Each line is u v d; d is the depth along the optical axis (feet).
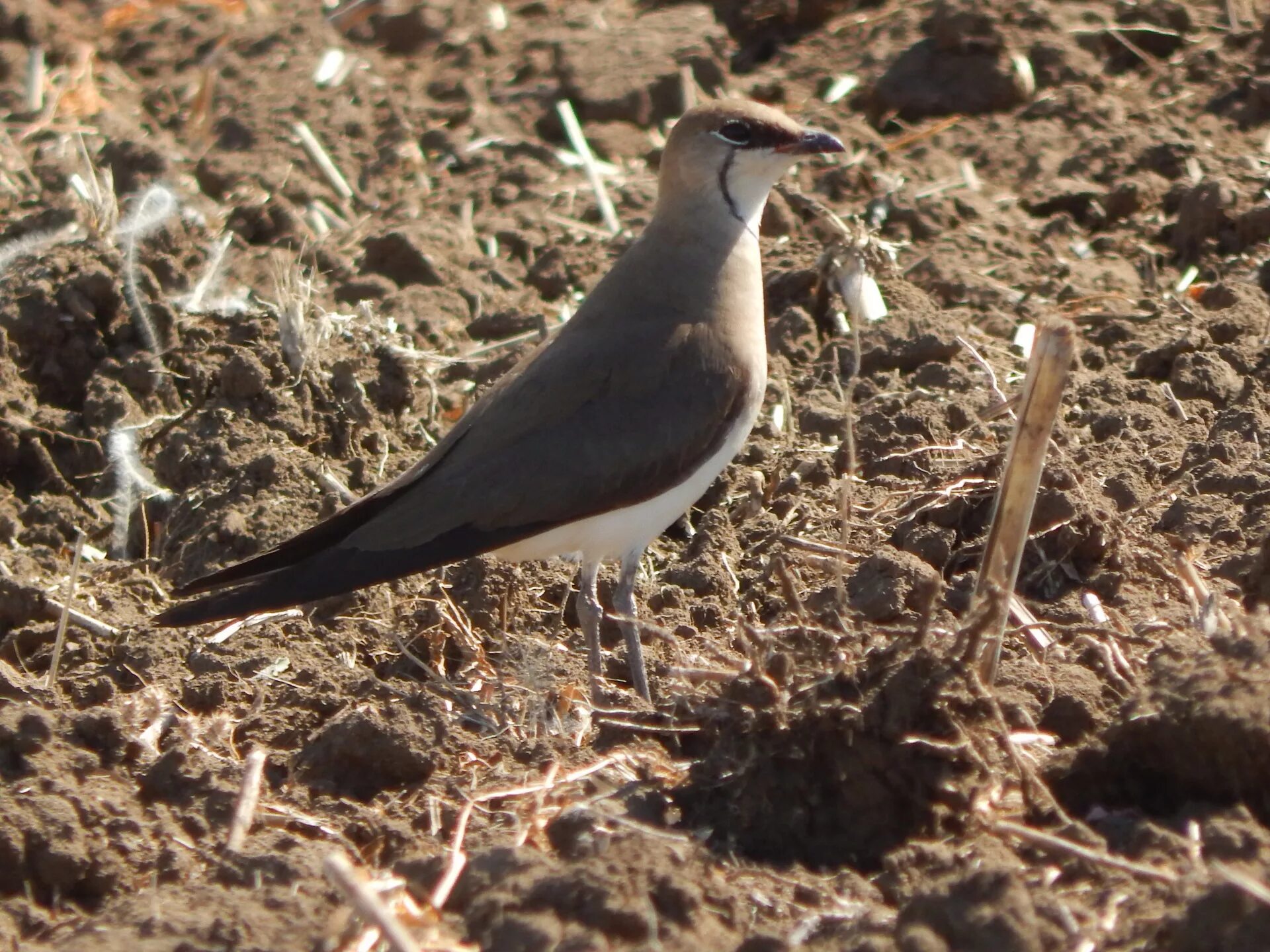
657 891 26.50
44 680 38.91
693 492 39.06
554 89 66.64
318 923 27.17
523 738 34.19
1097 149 59.16
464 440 38.40
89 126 66.28
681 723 33.06
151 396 49.57
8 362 49.85
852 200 58.70
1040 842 27.63
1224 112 60.49
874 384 48.47
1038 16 65.82
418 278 56.44
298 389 48.14
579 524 38.04
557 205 60.54
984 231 56.18
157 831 31.48
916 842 28.94
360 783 33.04
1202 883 25.50
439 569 41.27
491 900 26.40
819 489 44.06
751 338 39.73
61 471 48.55
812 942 26.04
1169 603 37.14
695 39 68.18
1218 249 53.83
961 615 37.29
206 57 72.08
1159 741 29.01
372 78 69.31
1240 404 44.19
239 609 35.22
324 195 61.41
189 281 53.98
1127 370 48.67
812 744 29.50
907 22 69.00
